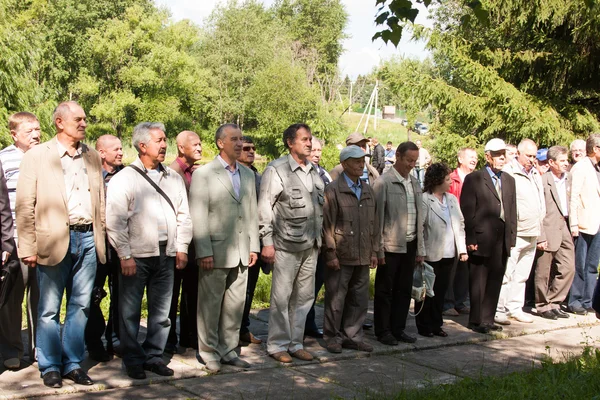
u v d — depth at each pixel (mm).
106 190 6020
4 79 19812
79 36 53250
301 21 75562
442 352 6633
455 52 19953
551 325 7898
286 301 6168
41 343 5164
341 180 6414
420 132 56031
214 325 5828
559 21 18062
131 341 5449
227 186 5758
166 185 5637
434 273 7055
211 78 56344
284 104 46188
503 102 19250
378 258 6617
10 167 5699
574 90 20094
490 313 7438
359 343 6504
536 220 7891
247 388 5293
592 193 8359
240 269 5891
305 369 5898
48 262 5074
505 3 18719
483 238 7312
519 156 7992
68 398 4945
